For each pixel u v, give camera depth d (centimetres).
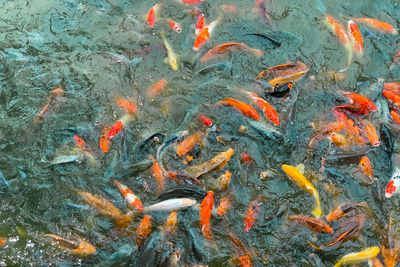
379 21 612
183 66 567
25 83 549
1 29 611
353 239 422
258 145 491
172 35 602
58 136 500
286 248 418
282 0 655
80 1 649
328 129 501
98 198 445
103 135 496
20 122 514
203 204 423
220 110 520
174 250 405
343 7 646
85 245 411
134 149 483
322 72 561
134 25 618
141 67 567
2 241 419
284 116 514
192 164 469
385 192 457
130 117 516
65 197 453
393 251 415
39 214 443
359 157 478
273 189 458
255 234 427
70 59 578
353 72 563
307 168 473
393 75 564
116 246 412
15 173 473
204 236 419
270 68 550
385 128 498
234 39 595
